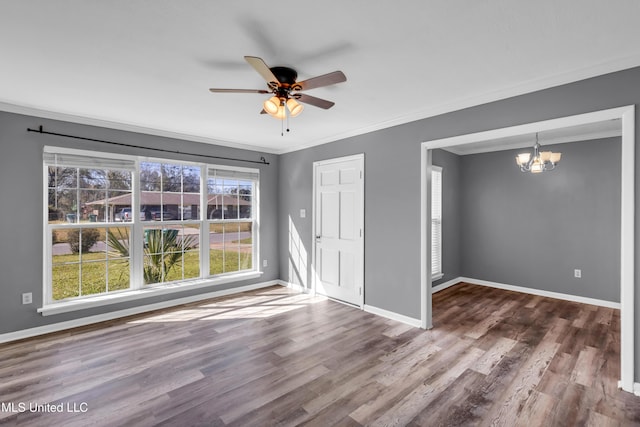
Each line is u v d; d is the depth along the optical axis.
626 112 2.21
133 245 3.91
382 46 2.03
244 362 2.68
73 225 3.49
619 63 2.22
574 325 3.52
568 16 1.71
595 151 4.29
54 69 2.34
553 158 3.84
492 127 2.87
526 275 4.89
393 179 3.69
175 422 1.93
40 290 3.27
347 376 2.46
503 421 1.95
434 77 2.51
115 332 3.30
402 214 3.60
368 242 3.98
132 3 1.58
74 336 3.20
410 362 2.68
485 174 5.32
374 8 1.64
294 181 5.10
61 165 3.38
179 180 4.33
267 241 5.28
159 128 4.01
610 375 2.46
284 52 2.10
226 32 1.86
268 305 4.24
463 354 2.82
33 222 3.24
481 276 5.39
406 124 3.55
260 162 5.16
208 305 4.23
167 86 2.67
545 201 4.70
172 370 2.54
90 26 1.79
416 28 1.83
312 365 2.63
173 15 1.69
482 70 2.39
